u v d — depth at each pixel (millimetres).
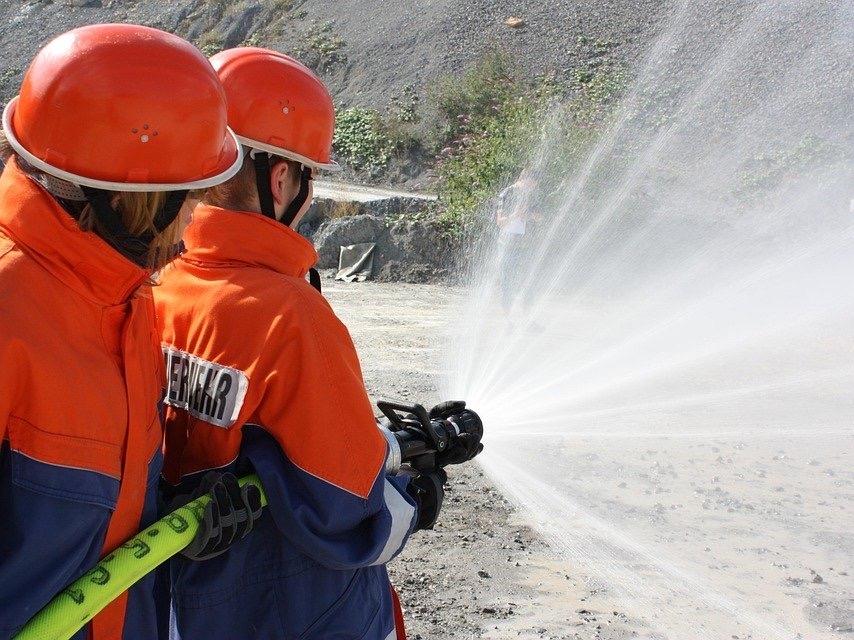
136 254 1752
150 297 1949
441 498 2291
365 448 1969
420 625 3709
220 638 2025
